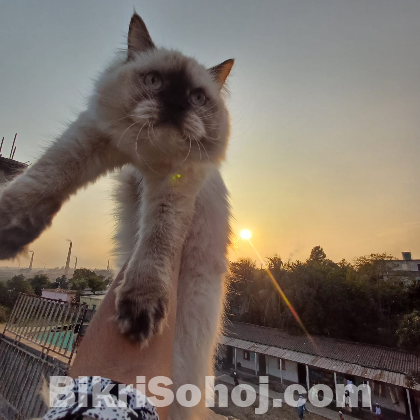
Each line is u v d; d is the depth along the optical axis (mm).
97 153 290
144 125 297
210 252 390
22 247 234
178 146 306
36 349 1133
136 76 329
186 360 352
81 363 205
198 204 388
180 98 323
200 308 369
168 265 271
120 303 241
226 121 397
